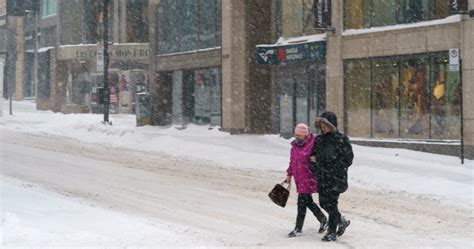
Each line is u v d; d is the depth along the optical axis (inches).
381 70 2549.2
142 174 1945.1
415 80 2421.3
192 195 1571.1
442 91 2322.8
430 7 2386.8
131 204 1433.3
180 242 1035.9
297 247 1031.6
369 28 2593.5
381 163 2057.1
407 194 1598.2
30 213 1238.9
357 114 2635.3
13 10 6412.4
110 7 5570.9
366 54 2568.9
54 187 1658.5
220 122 3373.5
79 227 1115.9
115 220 1188.5
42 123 4131.4
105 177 1865.2
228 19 3218.5
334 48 2682.1
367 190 1673.2
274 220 1273.4
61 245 972.6
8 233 1036.5
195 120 3614.7
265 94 3230.8
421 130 2400.3
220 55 3319.4
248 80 3208.7
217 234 1128.2
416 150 2369.6
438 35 2313.0
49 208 1304.1
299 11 2960.1
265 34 3221.0
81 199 1477.6
